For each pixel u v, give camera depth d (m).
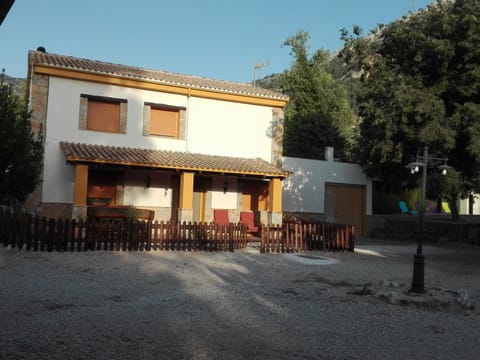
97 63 19.64
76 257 11.81
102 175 18.08
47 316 6.44
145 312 6.91
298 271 11.84
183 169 17.14
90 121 17.89
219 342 5.67
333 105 37.78
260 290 9.14
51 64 16.84
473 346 6.07
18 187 13.80
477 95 16.88
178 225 14.16
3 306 6.88
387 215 24.75
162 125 19.20
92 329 5.91
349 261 14.09
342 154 32.94
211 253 13.99
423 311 7.93
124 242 13.35
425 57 17.31
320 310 7.63
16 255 11.50
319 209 22.48
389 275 11.80
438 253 17.20
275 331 6.29
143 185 18.72
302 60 38.50
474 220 25.28
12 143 13.27
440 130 16.00
